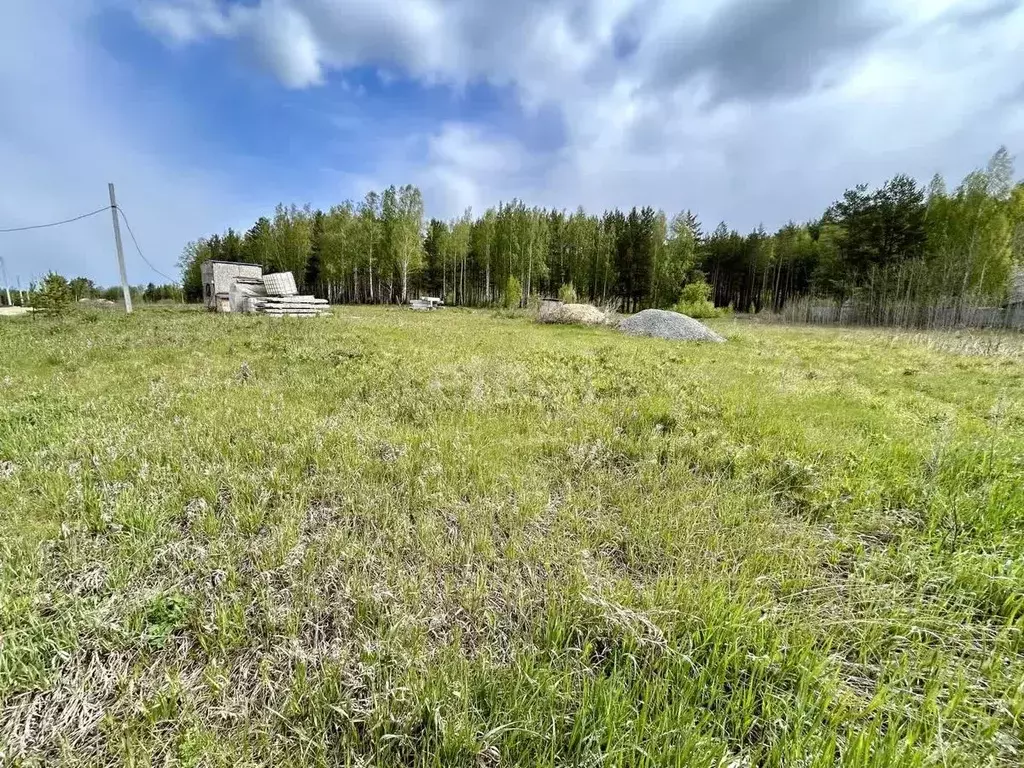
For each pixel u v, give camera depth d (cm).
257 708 165
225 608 198
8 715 159
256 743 152
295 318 1587
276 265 4981
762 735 162
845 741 154
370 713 156
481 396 533
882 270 3078
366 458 343
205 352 789
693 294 3347
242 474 308
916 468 362
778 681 178
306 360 733
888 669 186
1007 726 166
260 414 434
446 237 4734
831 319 3219
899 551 261
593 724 156
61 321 1298
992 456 368
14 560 221
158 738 152
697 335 1507
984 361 1071
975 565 241
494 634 199
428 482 313
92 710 162
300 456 344
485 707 164
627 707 161
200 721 156
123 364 659
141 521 252
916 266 2814
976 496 309
